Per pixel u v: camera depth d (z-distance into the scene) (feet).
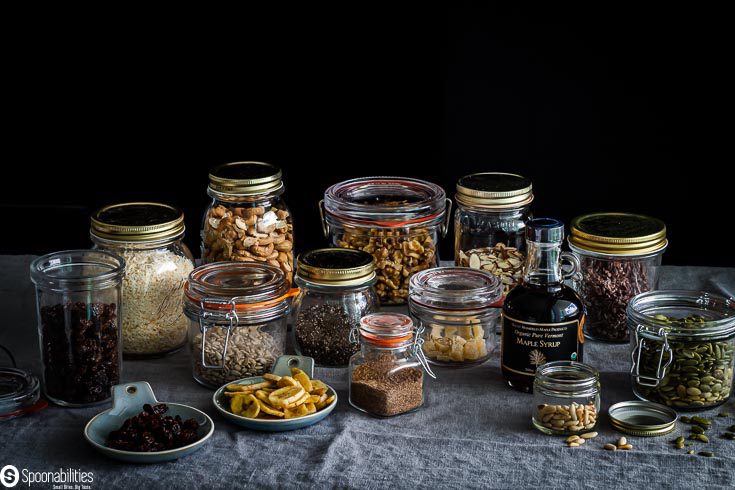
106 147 12.14
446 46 11.51
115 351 5.95
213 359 6.02
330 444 5.38
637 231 6.62
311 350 6.40
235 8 11.62
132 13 11.69
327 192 7.15
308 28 11.62
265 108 11.93
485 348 6.40
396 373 5.77
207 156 12.13
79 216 8.23
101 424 5.55
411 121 11.80
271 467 5.21
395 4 11.46
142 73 11.87
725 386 5.74
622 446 5.36
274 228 6.98
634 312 5.82
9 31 11.73
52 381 5.84
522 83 11.53
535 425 5.56
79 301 5.78
